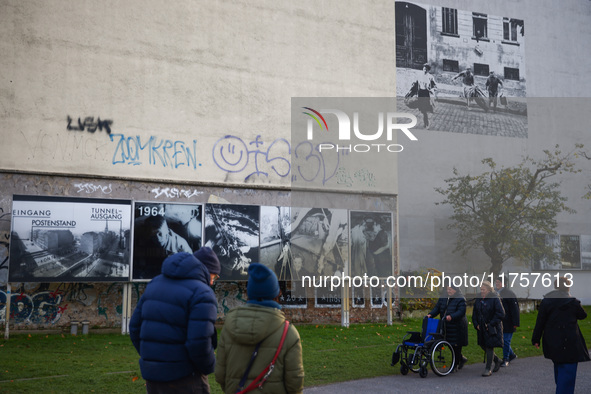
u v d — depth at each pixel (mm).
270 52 14859
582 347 6527
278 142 14633
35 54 12336
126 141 12969
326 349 10484
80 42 12766
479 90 21406
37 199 11625
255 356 3395
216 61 14156
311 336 12086
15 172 11883
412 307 14836
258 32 14773
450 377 8375
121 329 12336
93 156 12602
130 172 12922
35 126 12180
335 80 15523
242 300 13812
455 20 21641
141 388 7184
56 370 8172
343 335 12305
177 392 3703
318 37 15523
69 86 12562
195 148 13672
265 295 3525
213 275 4195
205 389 3850
